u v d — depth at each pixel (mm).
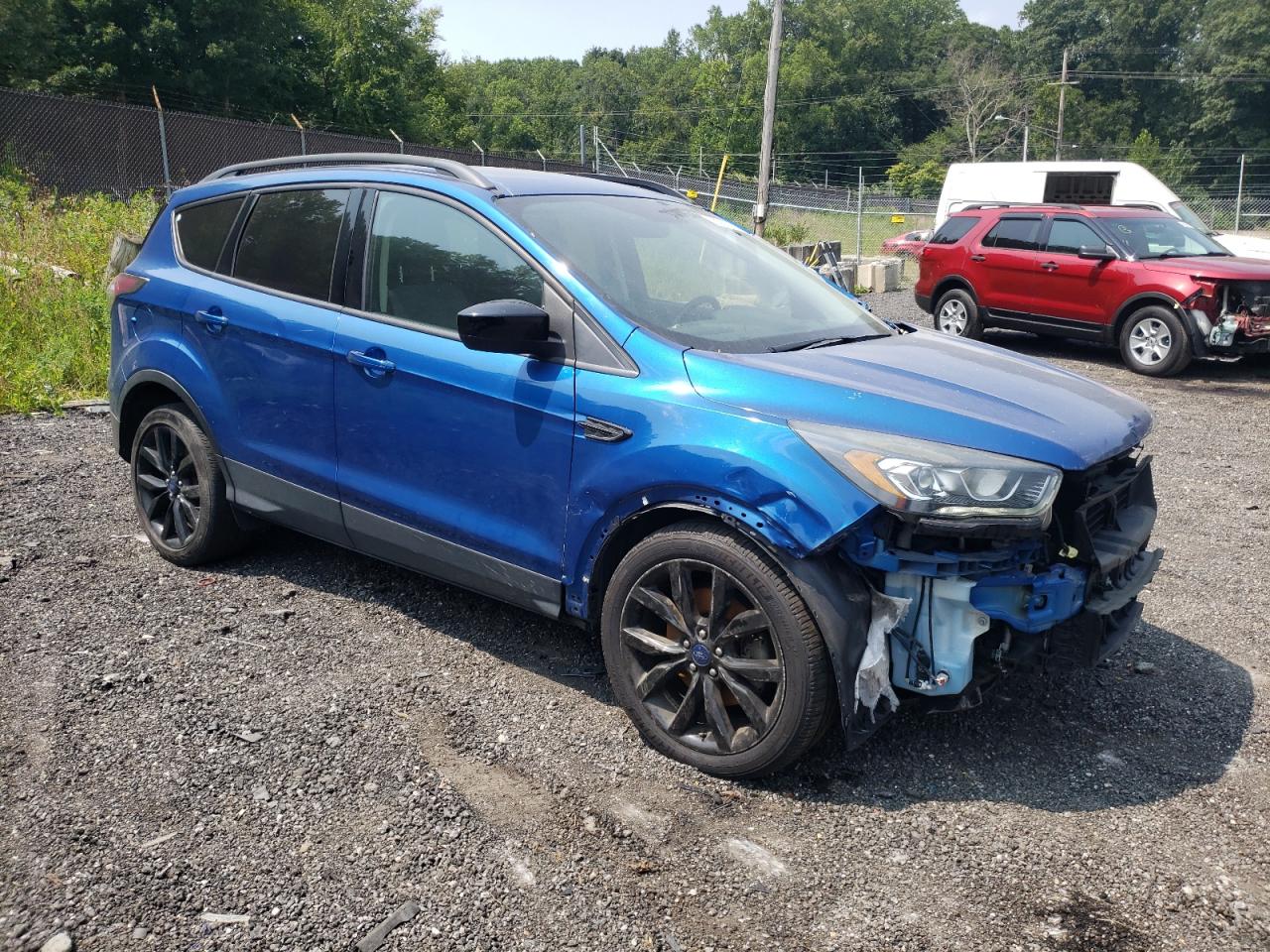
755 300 3820
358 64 49906
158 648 3781
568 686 3658
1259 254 13969
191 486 4531
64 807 2789
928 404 3006
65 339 8406
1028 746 3379
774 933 2443
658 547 3117
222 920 2393
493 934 2396
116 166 21062
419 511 3703
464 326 3150
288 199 4230
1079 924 2506
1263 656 4152
